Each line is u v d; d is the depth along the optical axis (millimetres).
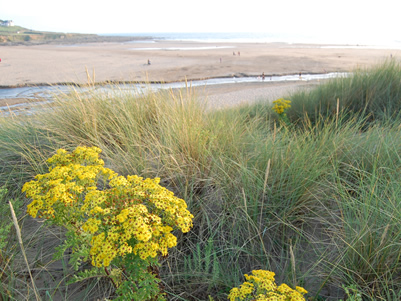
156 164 3340
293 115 7398
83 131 3816
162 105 4637
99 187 3031
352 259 2221
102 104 4469
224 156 3445
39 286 2221
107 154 3488
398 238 2213
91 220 1518
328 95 7363
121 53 69688
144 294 1598
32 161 3408
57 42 165000
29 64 45531
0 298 1967
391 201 2492
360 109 6328
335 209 2844
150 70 37312
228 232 2703
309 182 2879
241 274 2363
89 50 85250
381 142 3553
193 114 4227
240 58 51750
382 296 2027
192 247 2588
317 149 3531
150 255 1478
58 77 31328
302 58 49750
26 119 4508
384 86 6969
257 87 23719
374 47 99000
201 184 3137
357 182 3135
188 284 2223
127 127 3990
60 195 1687
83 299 2105
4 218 2674
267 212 2799
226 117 5270
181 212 1704
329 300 2143
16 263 2354
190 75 32906
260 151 3547
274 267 2430
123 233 1511
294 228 2641
